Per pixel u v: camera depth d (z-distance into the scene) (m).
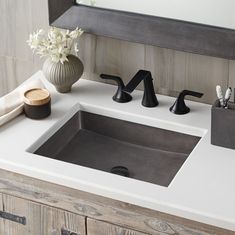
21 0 2.60
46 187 2.20
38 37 2.52
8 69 2.79
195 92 2.40
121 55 2.55
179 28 2.35
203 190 2.04
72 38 2.47
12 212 2.32
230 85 2.42
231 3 2.26
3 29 2.70
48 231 2.28
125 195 2.04
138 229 2.11
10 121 2.40
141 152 2.47
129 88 2.32
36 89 2.47
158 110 2.46
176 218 2.03
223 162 2.17
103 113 2.50
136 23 2.40
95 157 2.45
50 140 2.40
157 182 2.33
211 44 2.32
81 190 2.13
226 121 2.19
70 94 2.56
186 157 2.42
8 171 2.24
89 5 2.48
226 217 1.94
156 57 2.49
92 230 2.19
